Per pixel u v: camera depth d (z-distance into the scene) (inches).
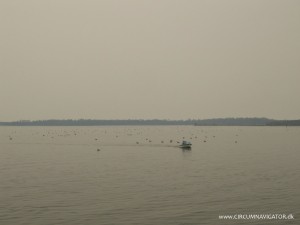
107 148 5861.2
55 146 6368.1
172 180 2741.1
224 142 7564.0
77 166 3577.8
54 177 2896.2
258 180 2714.1
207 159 4183.1
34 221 1743.4
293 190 2347.4
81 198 2158.0
